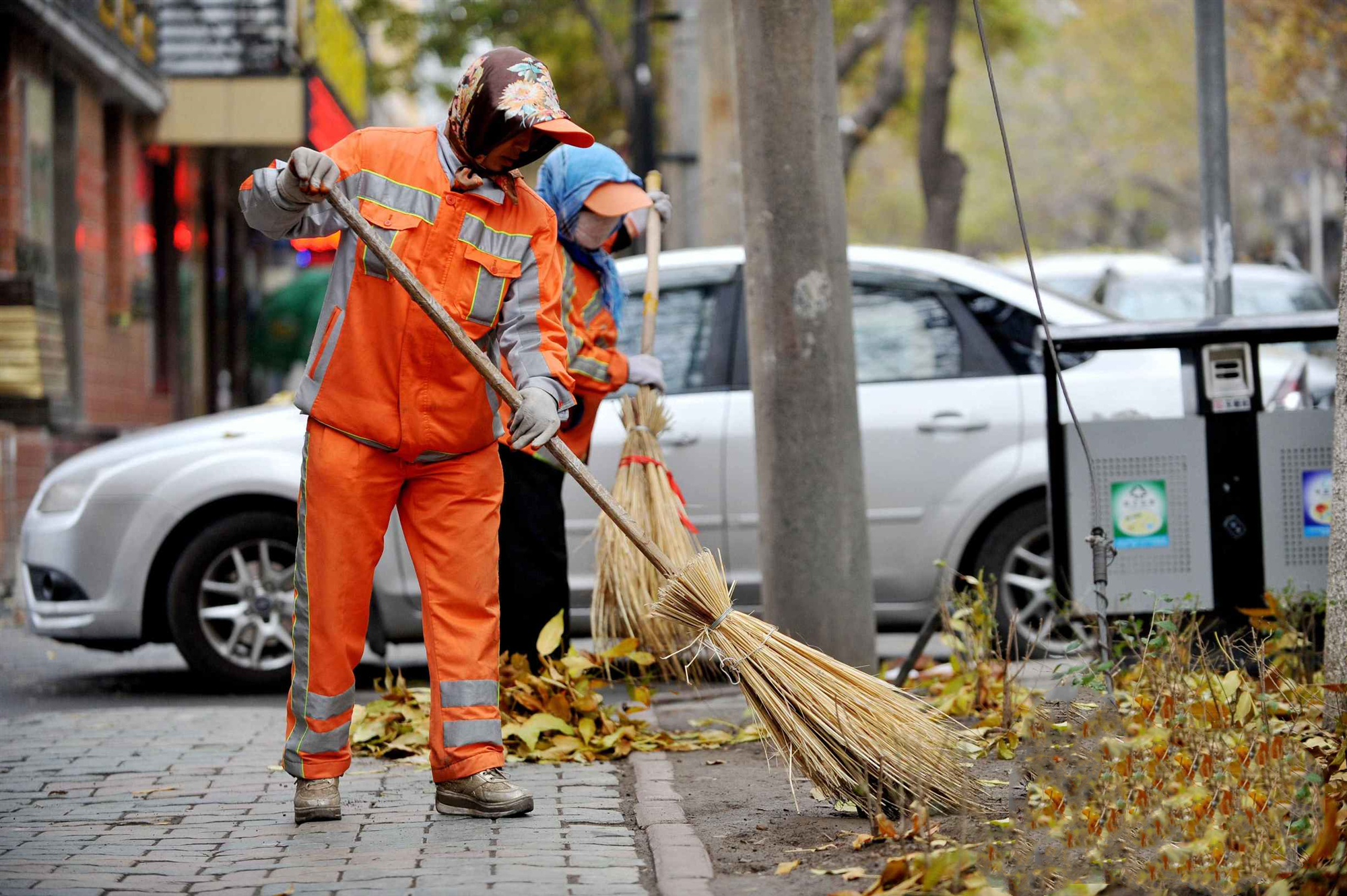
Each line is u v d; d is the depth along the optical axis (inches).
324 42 1250.0
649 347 382.6
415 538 286.4
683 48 936.3
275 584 459.2
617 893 228.8
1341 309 270.2
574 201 357.7
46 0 893.8
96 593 451.5
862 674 264.1
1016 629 445.1
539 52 1776.6
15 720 387.5
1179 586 373.4
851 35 1595.7
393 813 286.0
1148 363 474.0
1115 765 239.5
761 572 390.3
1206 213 439.2
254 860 250.8
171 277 1300.4
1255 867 225.6
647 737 352.2
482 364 265.3
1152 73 2305.6
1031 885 217.6
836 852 247.4
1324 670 270.2
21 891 231.0
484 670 285.0
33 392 897.5
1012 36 1935.3
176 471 453.4
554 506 375.6
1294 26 1642.5
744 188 386.9
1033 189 2716.5
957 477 466.6
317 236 274.2
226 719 387.2
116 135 1123.3
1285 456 371.9
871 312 484.7
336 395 274.2
